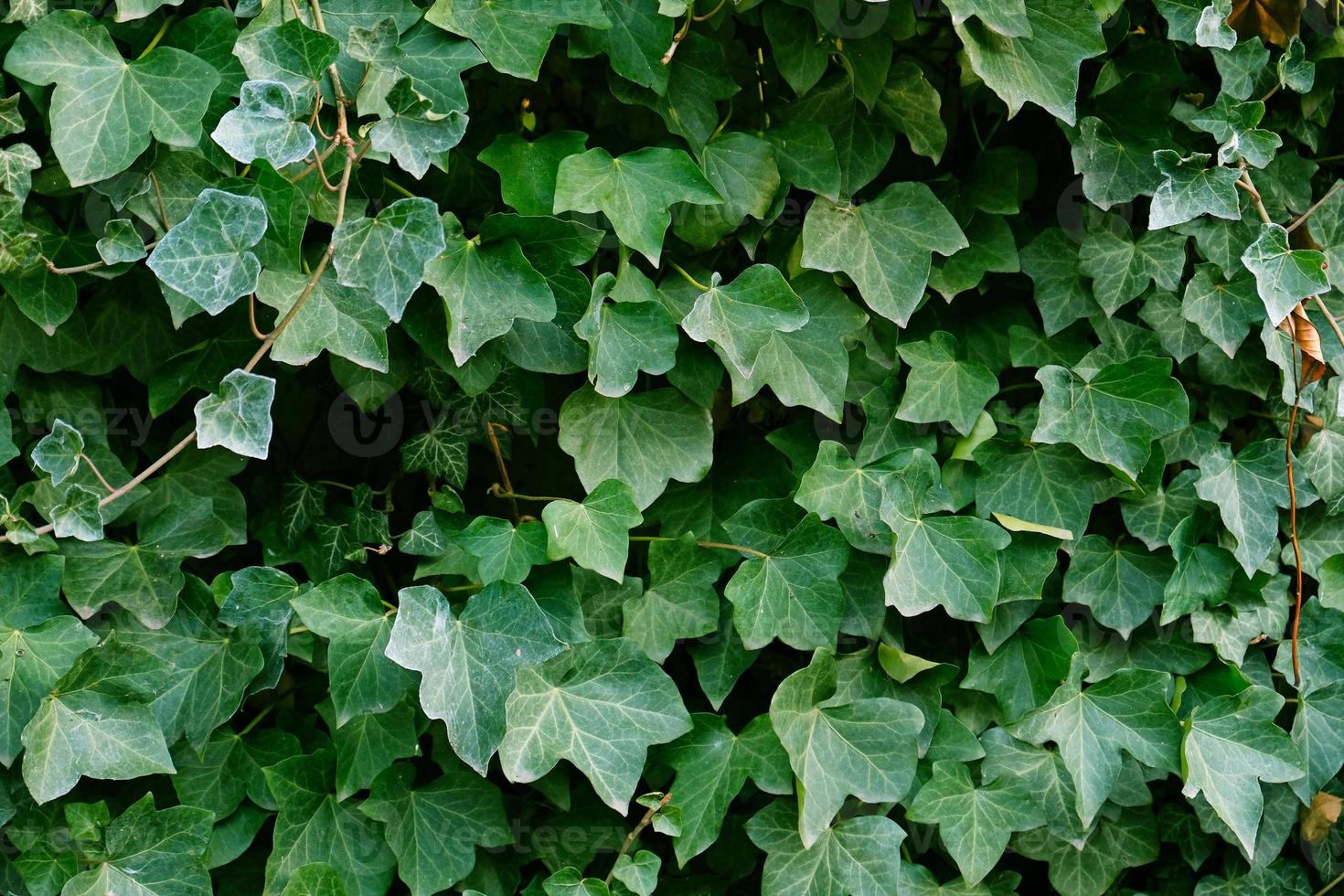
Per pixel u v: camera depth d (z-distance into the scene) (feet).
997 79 2.89
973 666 3.08
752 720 3.05
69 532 2.75
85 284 2.82
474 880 3.00
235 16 2.76
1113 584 3.10
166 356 2.89
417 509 3.06
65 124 2.69
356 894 2.93
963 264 3.08
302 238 2.78
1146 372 2.98
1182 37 2.99
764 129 3.01
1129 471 3.01
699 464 2.97
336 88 2.69
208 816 2.85
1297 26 3.07
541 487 3.16
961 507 3.06
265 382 2.71
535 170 2.88
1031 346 3.11
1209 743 3.04
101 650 2.80
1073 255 3.11
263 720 2.99
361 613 2.82
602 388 2.85
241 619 2.84
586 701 2.91
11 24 2.72
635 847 3.04
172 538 2.88
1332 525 3.18
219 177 2.78
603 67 2.93
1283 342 3.08
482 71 3.02
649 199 2.86
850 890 3.01
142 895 2.84
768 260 3.06
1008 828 3.05
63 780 2.77
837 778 2.98
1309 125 3.16
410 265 2.70
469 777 2.96
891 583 2.93
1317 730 3.15
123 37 2.77
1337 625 3.16
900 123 3.00
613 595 2.96
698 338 2.85
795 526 2.96
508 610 2.79
